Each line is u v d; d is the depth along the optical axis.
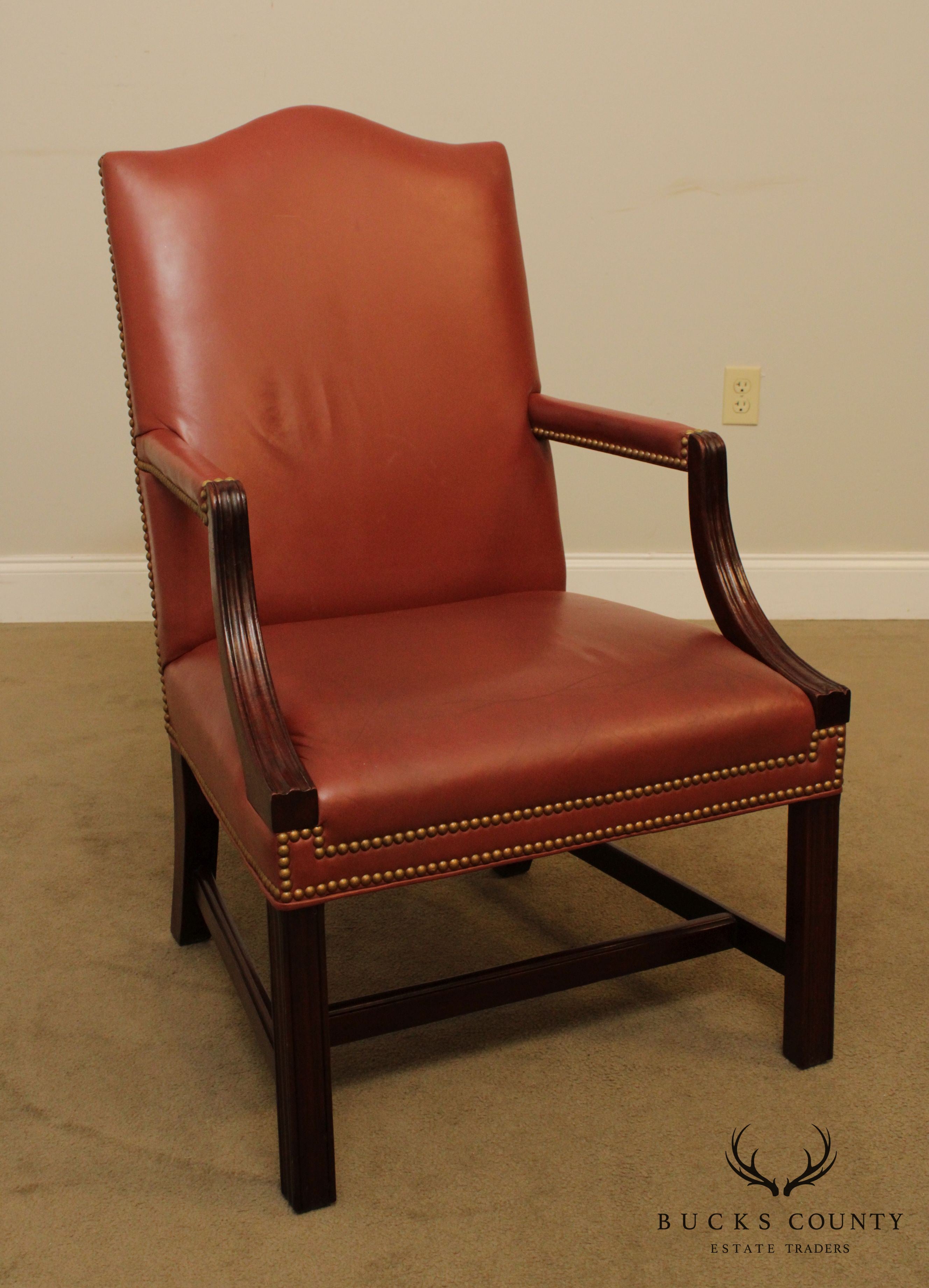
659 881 1.32
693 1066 1.18
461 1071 1.18
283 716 0.96
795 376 2.79
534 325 2.71
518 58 2.58
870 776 1.93
